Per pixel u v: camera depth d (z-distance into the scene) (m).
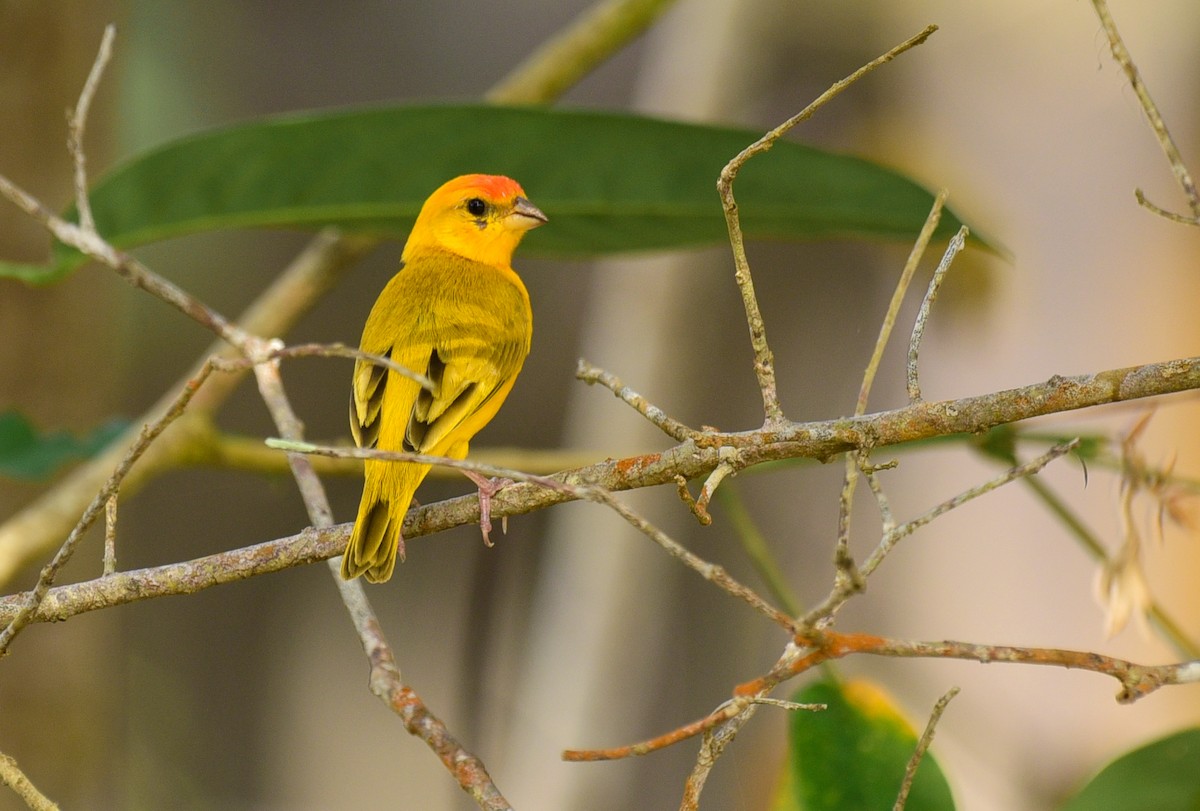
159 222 7.30
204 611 17.78
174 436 8.31
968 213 12.58
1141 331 12.22
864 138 13.16
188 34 16.83
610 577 12.06
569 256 8.44
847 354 13.15
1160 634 8.30
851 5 12.91
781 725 12.57
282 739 17.52
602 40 9.52
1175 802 6.03
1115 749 11.32
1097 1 4.27
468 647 15.38
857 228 7.25
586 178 7.31
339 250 9.05
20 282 9.86
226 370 4.42
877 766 6.28
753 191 7.14
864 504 12.93
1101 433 7.59
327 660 17.92
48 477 8.08
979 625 12.13
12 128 9.73
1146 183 12.39
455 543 17.22
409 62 18.61
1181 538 10.95
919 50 13.01
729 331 12.74
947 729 11.75
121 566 17.58
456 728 15.59
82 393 10.17
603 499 3.94
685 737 3.88
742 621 13.38
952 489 12.47
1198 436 10.66
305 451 4.14
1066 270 12.48
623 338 12.40
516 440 17.47
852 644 3.91
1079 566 11.76
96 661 10.45
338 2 18.36
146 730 16.83
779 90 13.30
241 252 17.73
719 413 12.72
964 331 12.62
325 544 5.52
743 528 7.72
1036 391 4.49
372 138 6.96
